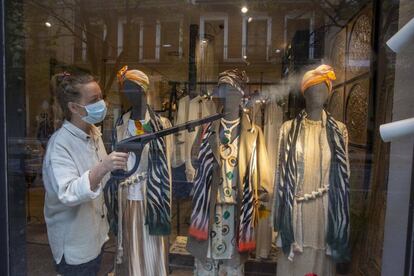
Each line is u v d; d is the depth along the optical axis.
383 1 1.10
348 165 1.12
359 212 1.09
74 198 0.94
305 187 1.13
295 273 1.16
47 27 1.31
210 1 1.67
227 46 1.70
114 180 1.12
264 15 1.70
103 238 1.13
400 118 0.83
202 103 1.33
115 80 1.29
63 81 1.07
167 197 1.24
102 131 1.15
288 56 1.54
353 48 1.36
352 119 1.22
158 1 1.74
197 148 1.24
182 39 1.83
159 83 1.45
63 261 1.01
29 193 0.91
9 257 0.79
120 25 1.83
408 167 0.67
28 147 0.90
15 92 0.83
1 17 0.75
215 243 1.22
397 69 0.86
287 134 1.18
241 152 1.21
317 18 1.58
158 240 1.25
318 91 1.14
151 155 1.22
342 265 1.12
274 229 1.19
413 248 0.59
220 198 1.21
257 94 1.28
